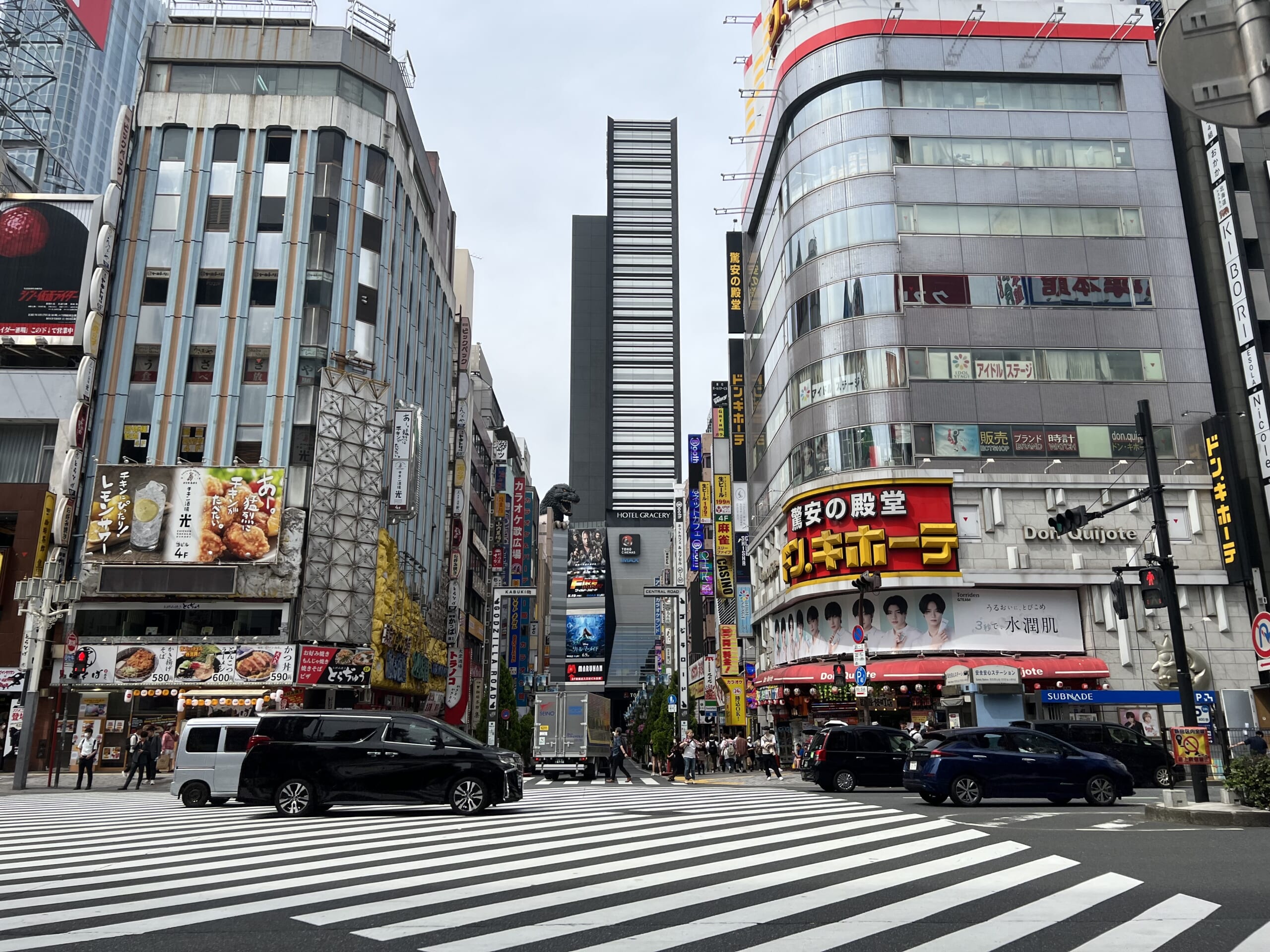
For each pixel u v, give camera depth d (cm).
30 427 3969
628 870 945
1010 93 4050
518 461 9894
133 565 3644
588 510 15400
